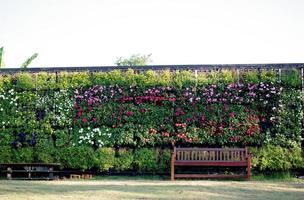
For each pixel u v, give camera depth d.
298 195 11.62
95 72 18.59
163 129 17.95
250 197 11.15
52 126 18.30
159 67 18.56
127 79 18.27
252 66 18.33
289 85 17.88
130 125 18.00
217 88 18.05
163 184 14.41
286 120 17.70
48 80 18.50
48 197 10.63
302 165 17.38
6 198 10.32
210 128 17.80
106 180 16.66
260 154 17.48
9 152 18.00
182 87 18.14
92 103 18.22
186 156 17.47
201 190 12.41
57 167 17.80
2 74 18.78
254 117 17.78
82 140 18.02
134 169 18.02
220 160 17.33
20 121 18.19
